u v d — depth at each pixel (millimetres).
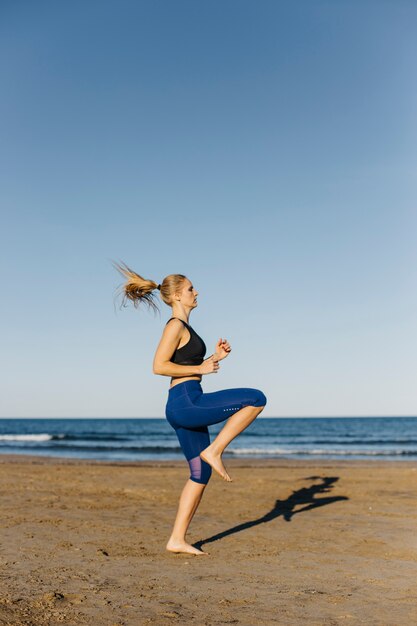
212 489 10125
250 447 34875
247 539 5699
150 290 5148
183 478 11953
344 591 3846
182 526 5020
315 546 5391
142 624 3113
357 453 27109
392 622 3176
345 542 5578
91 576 4141
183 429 4977
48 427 78875
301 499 8859
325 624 3137
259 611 3377
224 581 4090
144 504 8086
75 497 8586
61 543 5266
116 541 5438
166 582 4031
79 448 30438
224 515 7250
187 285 5078
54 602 3482
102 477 11859
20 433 59219
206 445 5035
